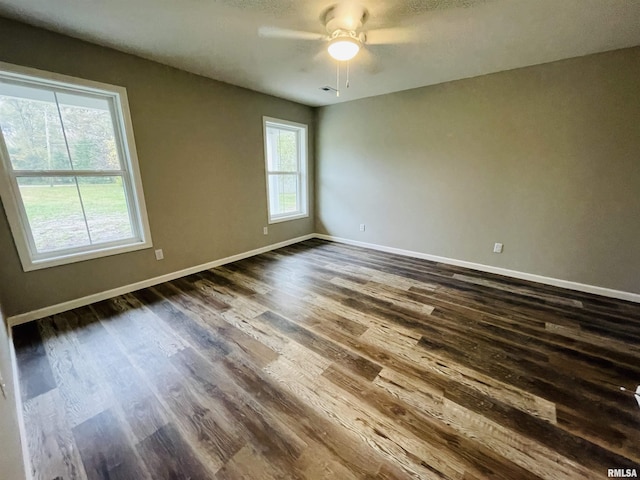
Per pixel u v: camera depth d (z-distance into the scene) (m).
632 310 2.50
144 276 2.97
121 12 1.89
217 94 3.35
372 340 2.06
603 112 2.56
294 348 1.97
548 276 3.07
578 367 1.78
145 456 1.23
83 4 1.80
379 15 1.91
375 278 3.25
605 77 2.51
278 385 1.63
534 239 3.10
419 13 1.89
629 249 2.62
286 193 4.74
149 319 2.34
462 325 2.26
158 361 1.84
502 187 3.21
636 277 2.62
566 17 1.93
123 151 2.72
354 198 4.57
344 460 1.21
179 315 2.41
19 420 1.30
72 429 1.35
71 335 2.11
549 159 2.89
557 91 2.74
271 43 2.35
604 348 1.97
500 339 2.07
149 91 2.76
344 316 2.40
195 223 3.36
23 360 1.83
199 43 2.36
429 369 1.76
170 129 2.98
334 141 4.61
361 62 2.76
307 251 4.39
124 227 2.83
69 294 2.48
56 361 1.83
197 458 1.22
